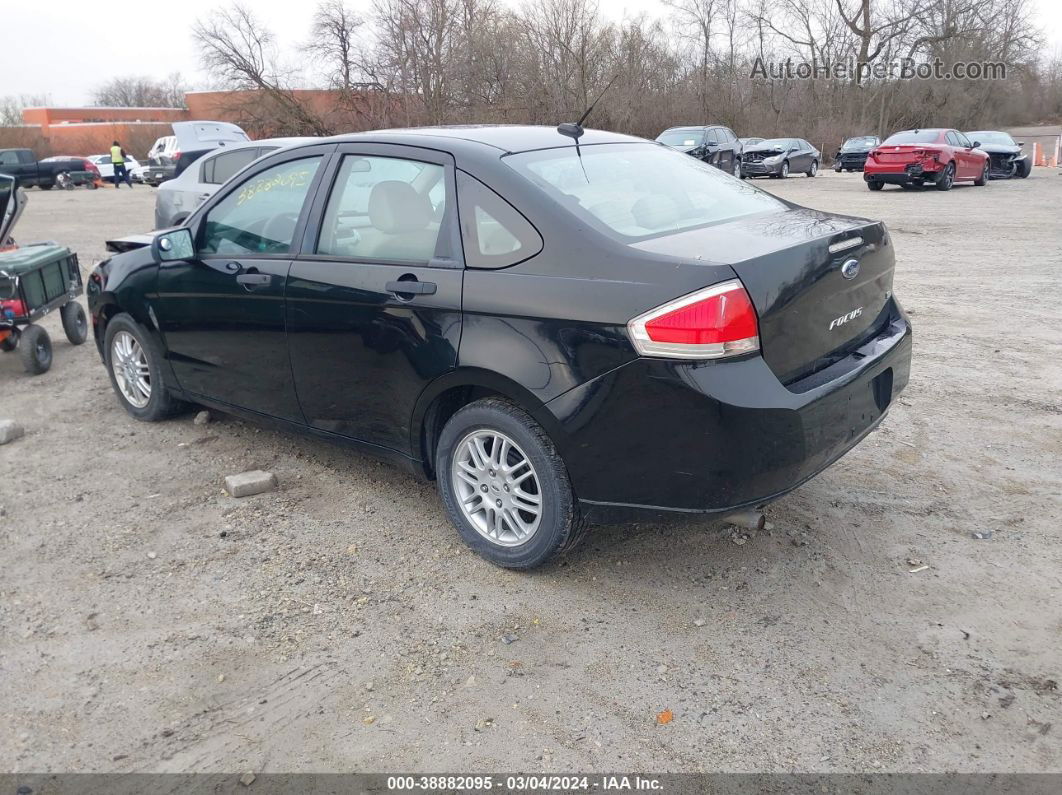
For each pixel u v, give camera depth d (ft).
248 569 12.05
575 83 120.47
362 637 10.49
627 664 9.93
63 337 25.96
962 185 75.41
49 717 9.16
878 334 12.31
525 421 10.95
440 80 121.39
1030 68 184.24
